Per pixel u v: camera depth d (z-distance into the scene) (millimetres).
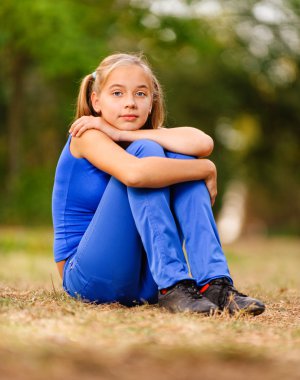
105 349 2646
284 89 26328
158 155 3803
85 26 18375
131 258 3865
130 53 4527
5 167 23406
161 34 19375
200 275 3736
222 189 27344
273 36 21406
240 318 3596
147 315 3498
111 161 3793
